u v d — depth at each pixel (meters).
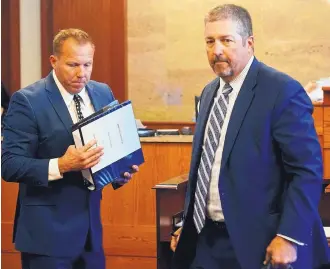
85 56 2.62
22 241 2.65
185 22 6.96
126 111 2.67
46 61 7.04
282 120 2.13
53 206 2.64
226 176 2.21
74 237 2.64
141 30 7.04
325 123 3.95
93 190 2.62
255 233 2.17
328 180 3.23
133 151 2.69
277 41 6.84
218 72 2.22
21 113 2.63
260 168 2.17
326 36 6.77
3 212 4.39
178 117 7.05
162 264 3.11
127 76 7.10
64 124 2.65
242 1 6.87
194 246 2.45
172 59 7.01
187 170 4.16
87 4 7.03
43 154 2.66
